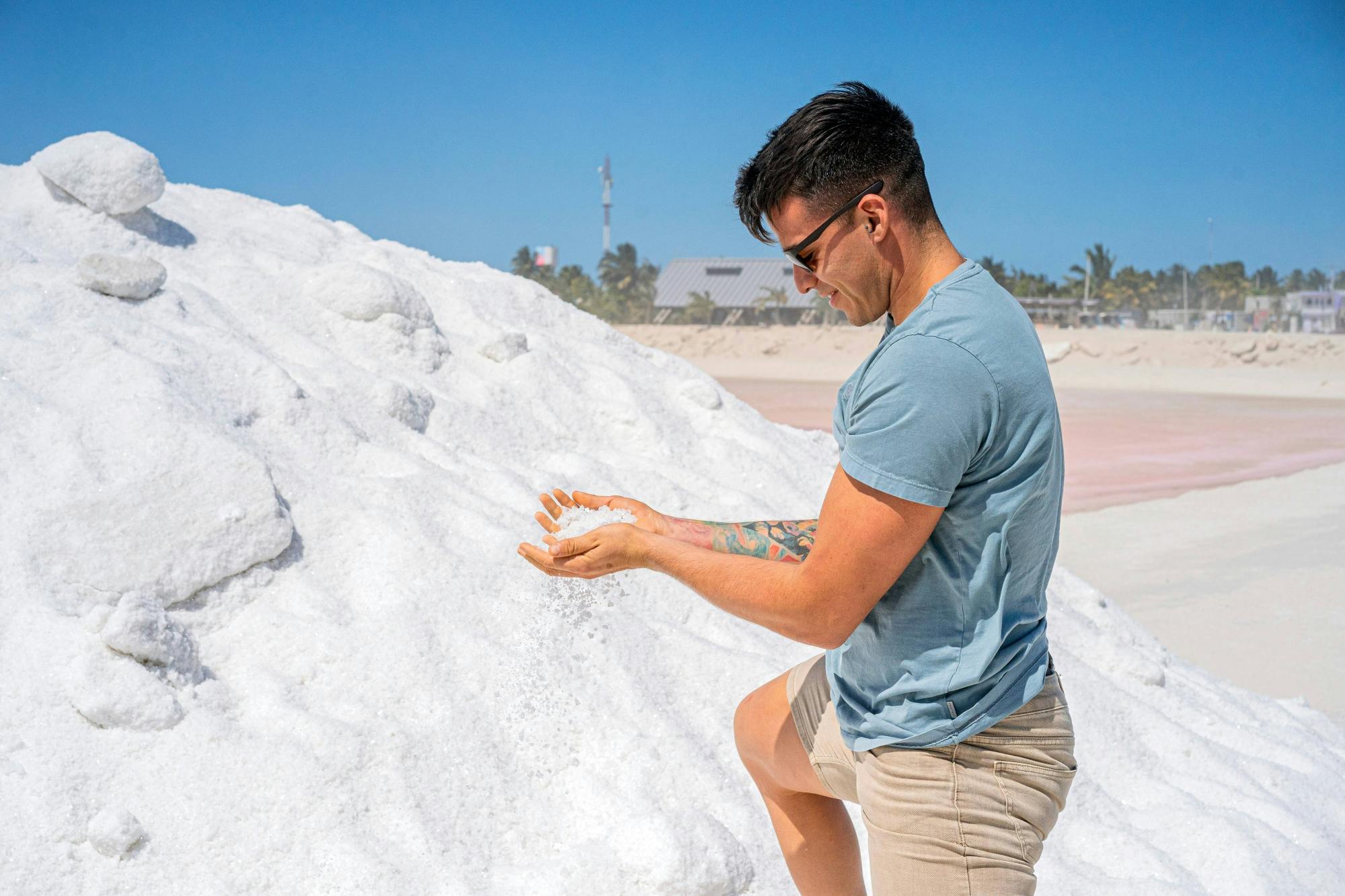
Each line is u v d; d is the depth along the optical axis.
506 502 3.59
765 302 78.06
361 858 2.28
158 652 2.54
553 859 2.45
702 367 42.00
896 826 1.77
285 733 2.51
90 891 2.15
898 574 1.63
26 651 2.50
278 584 2.94
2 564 2.66
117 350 3.30
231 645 2.77
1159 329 71.75
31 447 2.95
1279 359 35.69
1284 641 5.52
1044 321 70.00
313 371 3.90
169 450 2.99
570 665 2.91
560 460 4.15
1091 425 19.12
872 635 1.76
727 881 2.44
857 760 1.87
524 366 4.70
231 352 3.62
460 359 4.64
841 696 1.86
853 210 1.68
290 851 2.30
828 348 44.81
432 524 3.25
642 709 2.85
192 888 2.20
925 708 1.72
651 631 3.19
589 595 2.78
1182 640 5.57
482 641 2.88
